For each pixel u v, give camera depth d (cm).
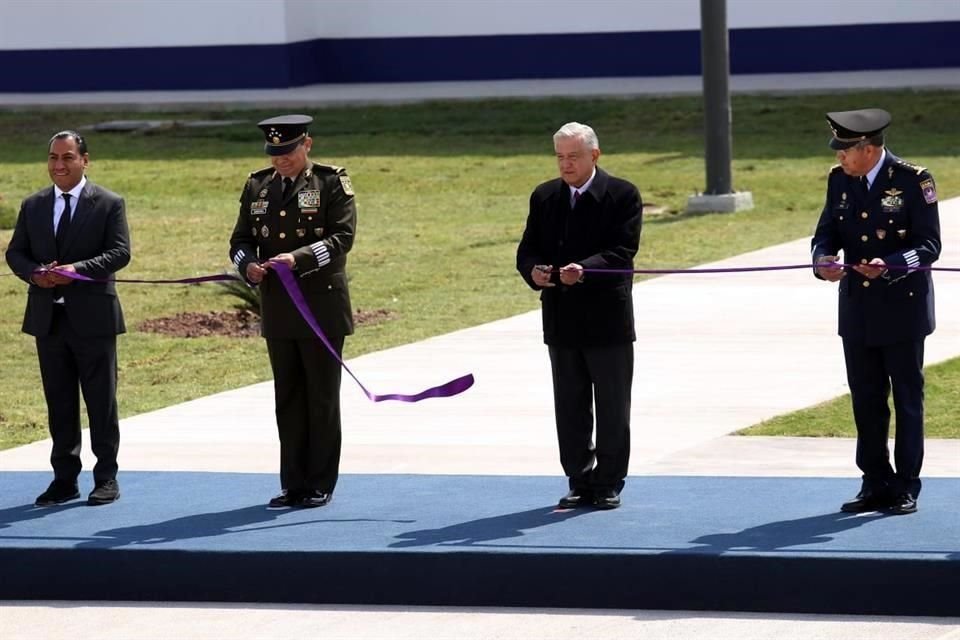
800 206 4084
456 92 6656
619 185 1573
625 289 1578
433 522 1567
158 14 6994
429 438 1986
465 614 1432
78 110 6638
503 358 2467
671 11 6894
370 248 3728
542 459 1859
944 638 1334
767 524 1516
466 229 3981
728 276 3116
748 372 2303
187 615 1459
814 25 6800
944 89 6112
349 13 7162
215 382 2450
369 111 6381
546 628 1388
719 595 1412
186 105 6594
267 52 6950
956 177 4397
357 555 1464
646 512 1578
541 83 6862
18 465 1912
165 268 3538
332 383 1650
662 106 6141
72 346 1667
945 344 2405
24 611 1486
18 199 4553
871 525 1499
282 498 1659
